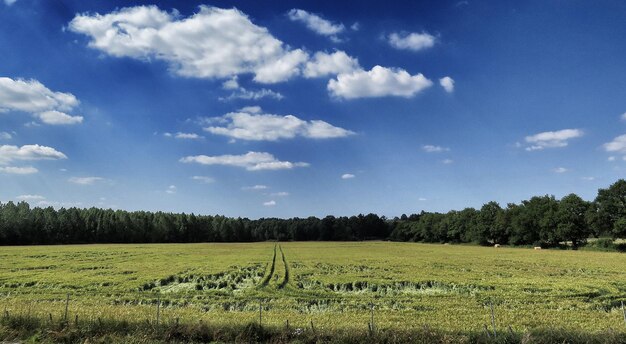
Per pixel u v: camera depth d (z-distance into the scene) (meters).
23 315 20.66
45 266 61.28
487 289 41.34
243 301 34.31
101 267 60.97
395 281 46.31
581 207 114.81
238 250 115.94
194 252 103.62
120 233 169.25
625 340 16.59
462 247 141.62
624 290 40.81
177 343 17.91
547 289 40.16
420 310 30.17
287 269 60.91
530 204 137.00
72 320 19.98
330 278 48.78
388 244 171.62
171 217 191.38
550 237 120.44
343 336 17.94
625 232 100.50
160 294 37.84
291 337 18.36
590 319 26.06
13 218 139.62
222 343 18.03
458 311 29.03
